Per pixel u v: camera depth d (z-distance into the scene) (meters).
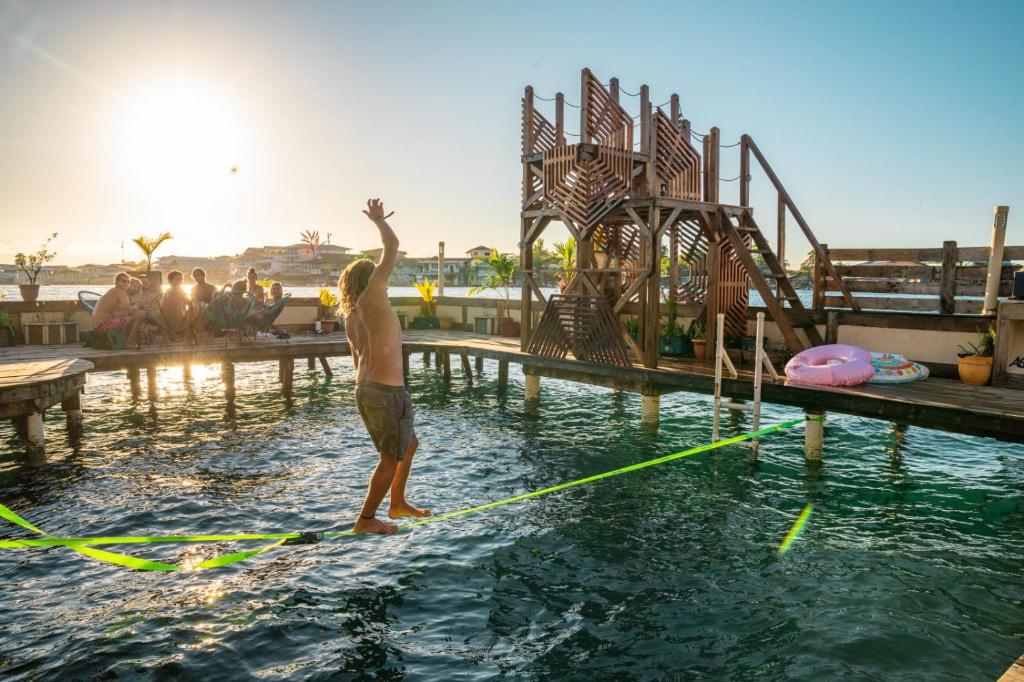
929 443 9.52
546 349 11.65
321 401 12.41
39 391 8.10
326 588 5.11
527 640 4.41
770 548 5.94
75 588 5.06
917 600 4.98
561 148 10.67
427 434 10.07
